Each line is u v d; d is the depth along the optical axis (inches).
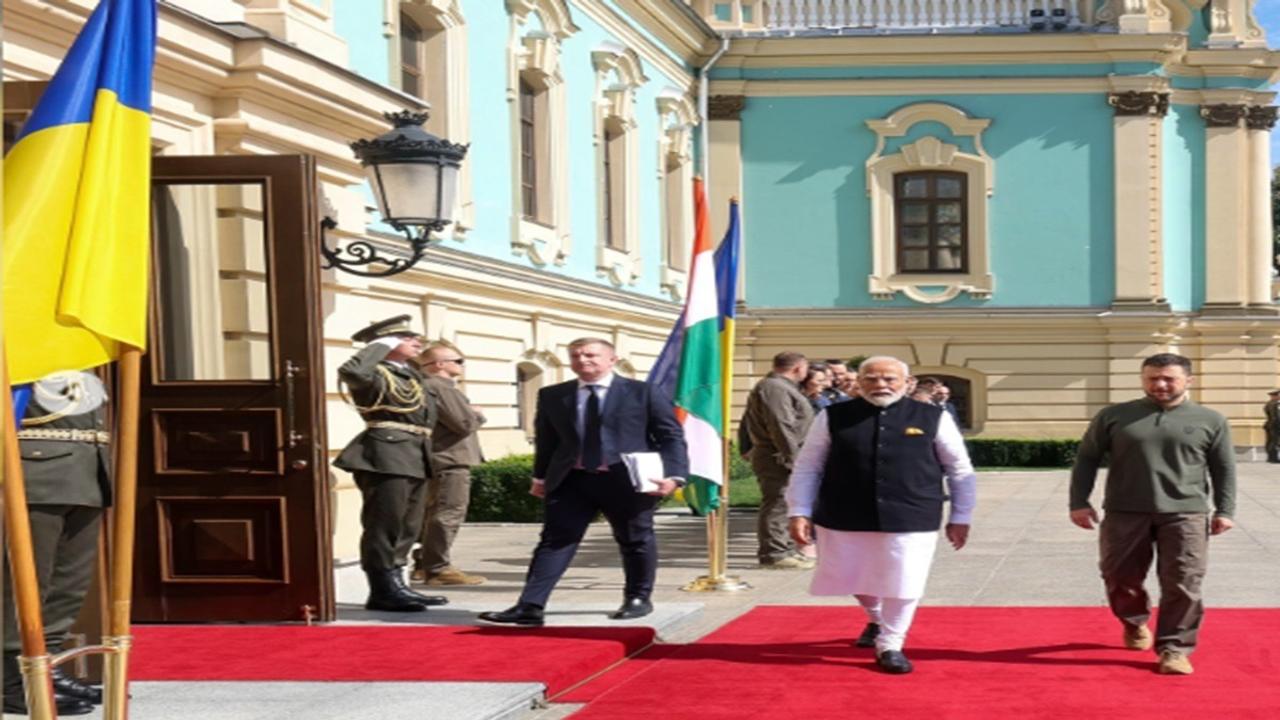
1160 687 287.0
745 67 1242.6
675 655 329.1
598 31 978.1
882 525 306.2
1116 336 1237.7
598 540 613.3
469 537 637.9
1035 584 454.0
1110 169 1238.3
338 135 445.4
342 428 443.5
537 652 313.1
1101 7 1253.7
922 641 343.9
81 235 181.9
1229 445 306.8
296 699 268.7
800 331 1254.3
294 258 355.6
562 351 903.1
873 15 1250.6
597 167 976.9
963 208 1250.0
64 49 348.8
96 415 255.3
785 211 1250.0
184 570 358.3
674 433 364.8
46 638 252.8
